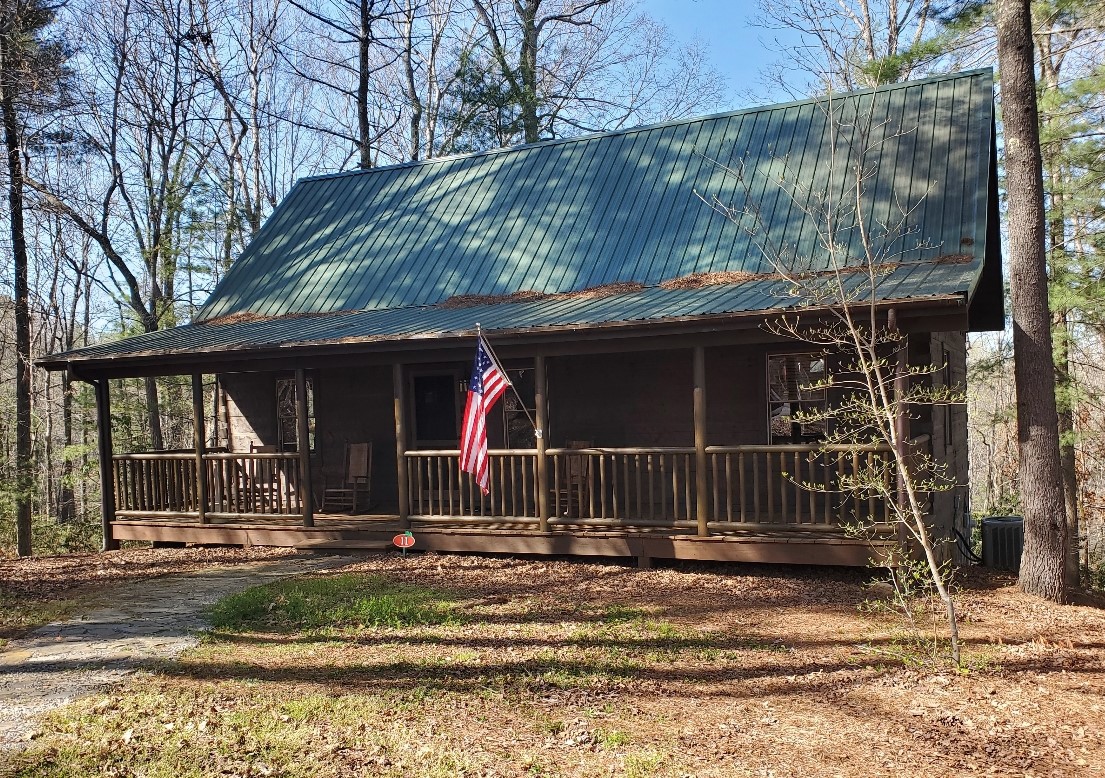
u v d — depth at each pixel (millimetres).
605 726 6102
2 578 11945
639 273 13844
